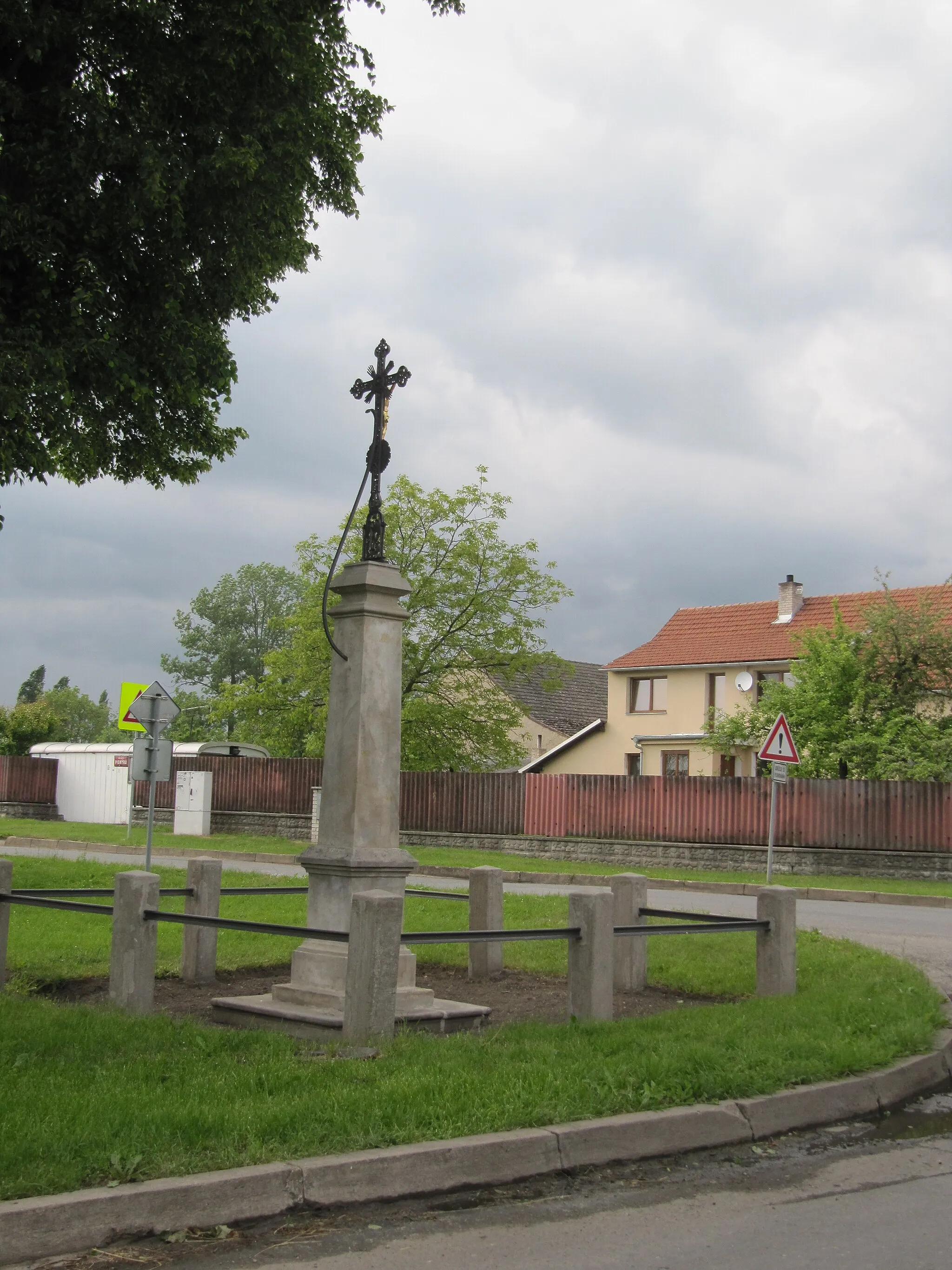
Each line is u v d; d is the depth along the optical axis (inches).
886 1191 209.6
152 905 320.8
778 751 833.5
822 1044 281.9
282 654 1354.6
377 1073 240.4
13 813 1520.7
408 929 515.8
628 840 1098.1
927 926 636.1
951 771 1047.6
